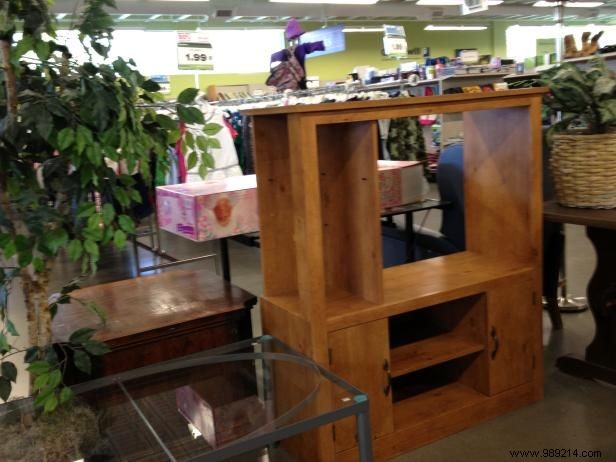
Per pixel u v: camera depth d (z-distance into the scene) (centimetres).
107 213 139
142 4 1035
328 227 219
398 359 225
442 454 217
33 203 134
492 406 237
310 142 181
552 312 332
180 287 246
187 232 268
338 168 209
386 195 310
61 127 138
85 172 140
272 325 215
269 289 220
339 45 1014
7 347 146
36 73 147
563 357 275
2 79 138
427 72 698
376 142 196
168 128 159
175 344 207
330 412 144
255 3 1153
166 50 1298
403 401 238
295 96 527
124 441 154
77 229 139
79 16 146
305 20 1307
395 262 348
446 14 1416
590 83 232
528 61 570
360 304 205
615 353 259
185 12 1085
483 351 235
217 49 1362
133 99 145
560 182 246
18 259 134
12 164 140
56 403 141
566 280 391
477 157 255
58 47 143
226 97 748
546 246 326
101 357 193
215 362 183
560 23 407
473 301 234
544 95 239
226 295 232
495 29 1722
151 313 214
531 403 247
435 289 218
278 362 182
